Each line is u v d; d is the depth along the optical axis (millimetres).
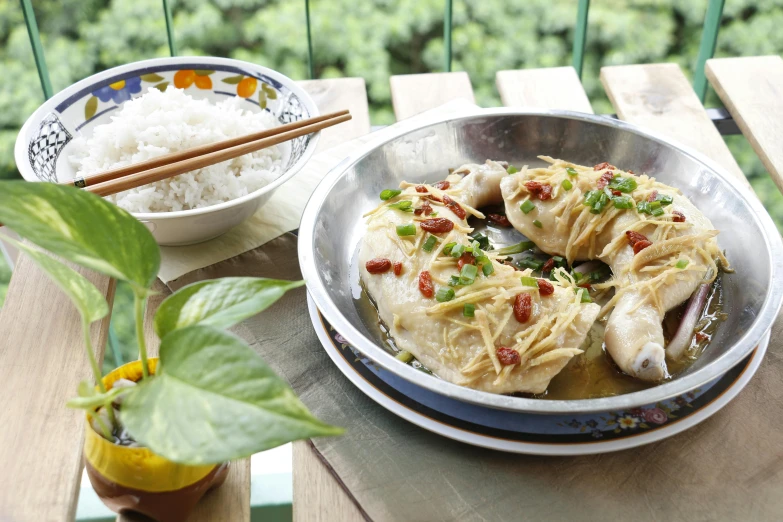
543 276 793
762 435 685
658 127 913
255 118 850
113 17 2225
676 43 2412
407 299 730
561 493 662
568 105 944
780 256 737
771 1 2264
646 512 653
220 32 2361
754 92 938
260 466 753
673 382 659
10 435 673
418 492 662
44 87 1048
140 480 618
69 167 820
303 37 2398
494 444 669
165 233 773
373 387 695
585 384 713
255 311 580
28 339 722
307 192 853
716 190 801
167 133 805
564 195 797
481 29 2445
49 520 640
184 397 549
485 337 704
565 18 2389
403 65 2521
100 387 608
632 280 755
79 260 547
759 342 689
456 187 821
